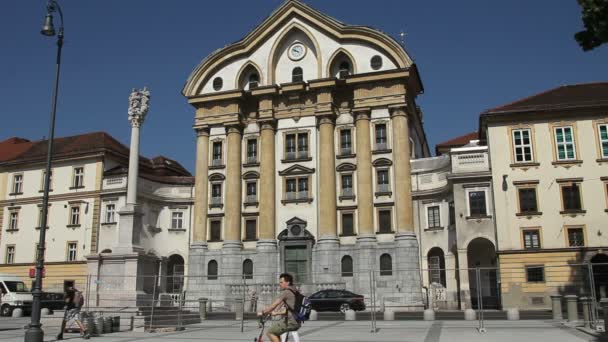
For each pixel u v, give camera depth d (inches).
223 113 2335.1
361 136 2151.8
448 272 1984.5
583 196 1728.6
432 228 2063.2
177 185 2432.3
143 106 1469.0
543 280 1561.3
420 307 1948.8
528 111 1806.1
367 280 2041.1
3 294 1775.3
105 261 1235.2
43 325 1186.6
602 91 1867.6
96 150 2361.0
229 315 1652.3
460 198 1838.1
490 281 1925.4
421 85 2353.6
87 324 959.6
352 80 2176.4
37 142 2723.9
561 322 1127.6
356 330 1047.0
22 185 2492.6
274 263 2149.4
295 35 2351.1
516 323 1143.0
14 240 2444.6
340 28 2249.0
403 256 2005.4
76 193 2368.4
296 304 547.5
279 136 2271.2
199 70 2399.1
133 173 1397.6
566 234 1713.8
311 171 2186.3
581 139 1769.2
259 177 2258.9
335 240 2105.1
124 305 1162.0
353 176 2162.9
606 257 1663.4
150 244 2322.8
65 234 2343.8
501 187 1796.3
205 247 2258.9
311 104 2255.2
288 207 2198.6
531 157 1796.3
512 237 1752.0
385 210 2096.5
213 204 2288.4
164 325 1107.3
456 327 1074.7
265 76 2338.8
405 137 2112.5
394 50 2167.8
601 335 849.5
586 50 762.2
